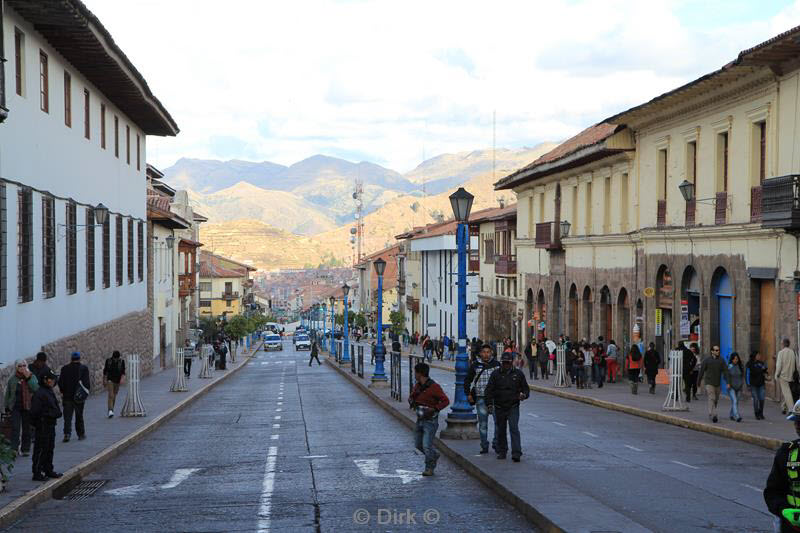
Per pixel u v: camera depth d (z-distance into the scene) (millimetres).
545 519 11422
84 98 33375
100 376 35688
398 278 123750
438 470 16781
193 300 85062
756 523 11844
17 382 18141
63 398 21078
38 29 26516
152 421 25594
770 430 22062
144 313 48906
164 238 59781
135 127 45219
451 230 87062
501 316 67938
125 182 42312
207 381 46562
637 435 22453
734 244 31719
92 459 18016
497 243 70375
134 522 12672
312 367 70375
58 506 14133
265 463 18078
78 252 32000
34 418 15414
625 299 43156
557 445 19984
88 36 27422
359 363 49656
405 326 117688
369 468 17125
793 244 27719
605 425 24891
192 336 81375
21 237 24844
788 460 6898
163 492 15062
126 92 36688
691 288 35781
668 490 14312
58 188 29062
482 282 76000
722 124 32844
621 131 41188
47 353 27156
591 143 43188
